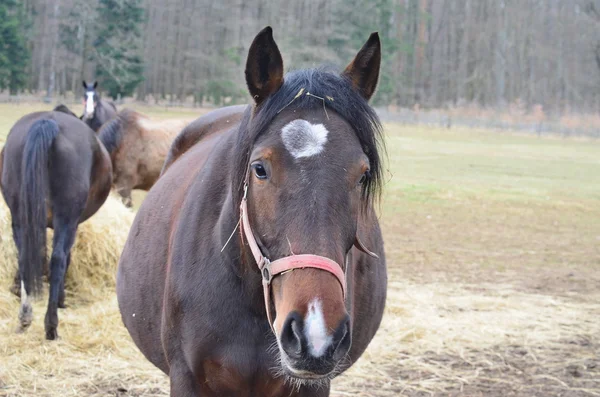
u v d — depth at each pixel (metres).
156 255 2.95
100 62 47.31
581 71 60.84
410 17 60.16
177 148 3.91
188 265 2.58
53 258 5.48
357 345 2.96
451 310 6.74
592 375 5.08
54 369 4.84
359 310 2.89
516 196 15.98
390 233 11.20
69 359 5.03
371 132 2.24
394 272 8.41
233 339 2.44
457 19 63.84
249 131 2.26
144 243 3.12
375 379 4.86
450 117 45.53
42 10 50.44
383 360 5.27
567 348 5.73
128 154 10.53
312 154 2.07
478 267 8.95
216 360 2.47
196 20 53.91
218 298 2.44
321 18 45.59
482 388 4.77
